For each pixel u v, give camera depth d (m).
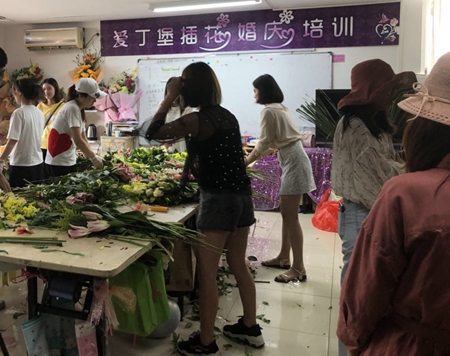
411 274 0.84
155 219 1.99
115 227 1.73
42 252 1.50
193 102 1.86
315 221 4.46
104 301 1.47
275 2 5.13
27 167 3.41
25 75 6.29
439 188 0.81
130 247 1.59
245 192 1.96
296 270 3.04
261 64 5.54
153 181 2.51
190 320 2.44
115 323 1.57
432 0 4.56
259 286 2.95
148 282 1.75
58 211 1.90
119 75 6.13
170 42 5.89
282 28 5.42
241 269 2.13
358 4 5.14
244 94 5.65
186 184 2.29
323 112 3.04
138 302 1.72
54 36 6.19
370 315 0.90
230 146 1.88
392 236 0.84
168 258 1.87
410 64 5.05
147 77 6.01
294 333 2.35
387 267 0.85
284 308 2.64
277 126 2.79
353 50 5.23
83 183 2.29
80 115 3.17
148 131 1.83
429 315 0.82
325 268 3.31
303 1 5.09
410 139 0.90
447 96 0.85
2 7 5.46
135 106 6.05
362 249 0.92
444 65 0.87
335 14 5.24
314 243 3.93
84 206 1.84
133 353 2.12
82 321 1.58
